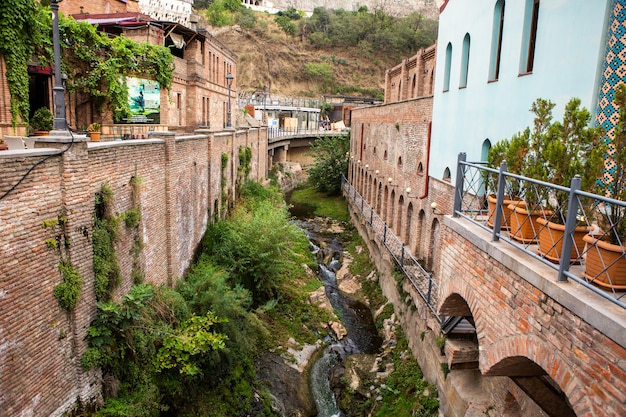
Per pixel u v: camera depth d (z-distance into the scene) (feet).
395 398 41.81
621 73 24.32
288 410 41.09
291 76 287.07
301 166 181.47
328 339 53.62
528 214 19.52
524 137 22.93
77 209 26.66
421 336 43.42
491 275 21.22
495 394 30.63
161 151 41.04
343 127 226.38
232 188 79.77
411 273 50.80
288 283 60.18
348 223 104.58
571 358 15.37
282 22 308.81
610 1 24.62
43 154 23.93
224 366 40.50
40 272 24.23
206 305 41.78
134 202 34.55
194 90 91.20
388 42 316.40
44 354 24.79
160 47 75.00
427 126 56.29
